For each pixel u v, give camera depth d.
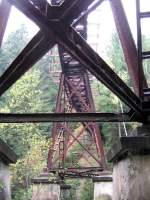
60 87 23.09
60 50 19.83
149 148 8.04
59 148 25.88
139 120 8.32
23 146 24.36
